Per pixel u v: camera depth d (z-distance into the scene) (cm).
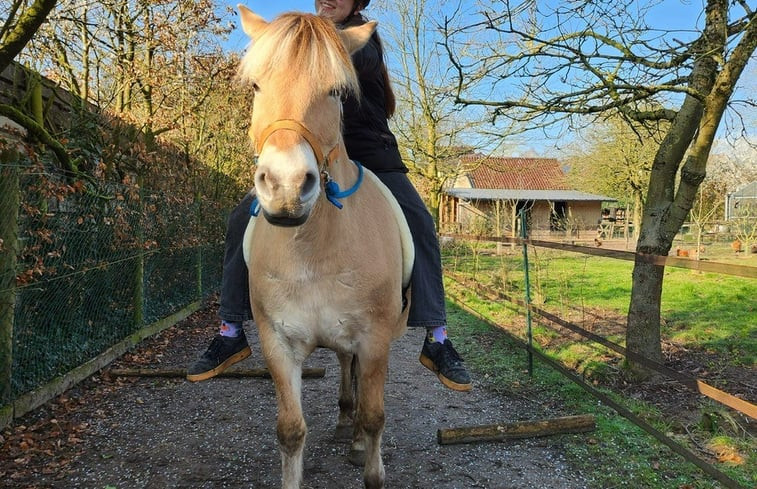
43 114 524
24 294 386
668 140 462
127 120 709
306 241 194
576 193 3459
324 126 175
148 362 543
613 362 502
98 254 520
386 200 249
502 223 1499
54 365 428
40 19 370
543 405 409
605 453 322
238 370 488
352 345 220
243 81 182
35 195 411
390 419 383
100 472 304
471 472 303
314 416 390
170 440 348
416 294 257
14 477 294
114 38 823
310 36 174
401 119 1577
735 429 344
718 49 383
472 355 557
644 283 460
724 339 608
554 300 859
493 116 503
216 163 1134
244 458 322
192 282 850
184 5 809
